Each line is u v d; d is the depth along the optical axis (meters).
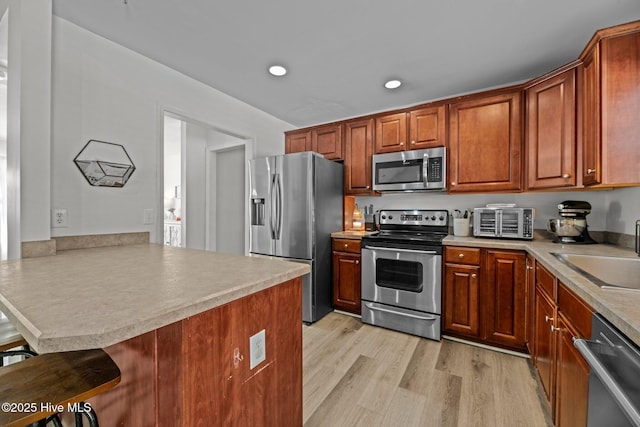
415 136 2.73
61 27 1.73
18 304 0.75
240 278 1.01
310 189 2.75
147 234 2.15
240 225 4.00
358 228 3.36
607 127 1.52
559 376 1.31
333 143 3.25
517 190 2.30
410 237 2.61
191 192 3.64
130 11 1.65
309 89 2.68
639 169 1.46
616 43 1.50
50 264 1.28
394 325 2.54
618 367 0.80
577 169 1.83
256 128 3.18
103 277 1.03
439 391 1.70
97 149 1.89
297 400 1.22
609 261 1.52
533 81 2.15
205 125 2.63
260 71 2.34
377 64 2.21
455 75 2.38
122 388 0.94
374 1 1.53
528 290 1.98
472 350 2.18
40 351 0.56
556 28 1.74
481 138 2.43
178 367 0.77
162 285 0.92
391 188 2.81
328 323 2.72
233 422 0.92
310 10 1.61
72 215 1.79
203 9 1.62
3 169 1.76
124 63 2.02
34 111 1.53
